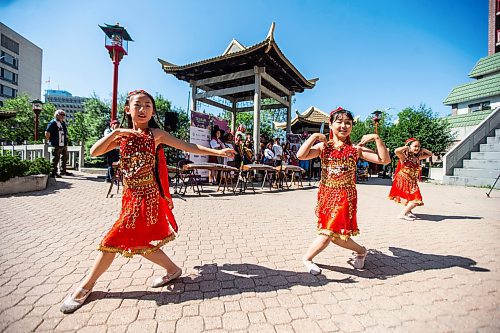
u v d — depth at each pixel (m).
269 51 11.67
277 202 6.88
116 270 2.57
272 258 2.96
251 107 17.03
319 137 2.73
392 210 6.12
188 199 6.90
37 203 5.48
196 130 9.91
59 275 2.43
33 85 54.75
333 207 2.58
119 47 11.11
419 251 3.26
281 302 2.05
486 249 3.35
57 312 1.87
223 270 2.62
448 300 2.10
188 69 13.23
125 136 2.19
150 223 2.17
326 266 2.75
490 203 6.96
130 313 1.88
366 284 2.36
